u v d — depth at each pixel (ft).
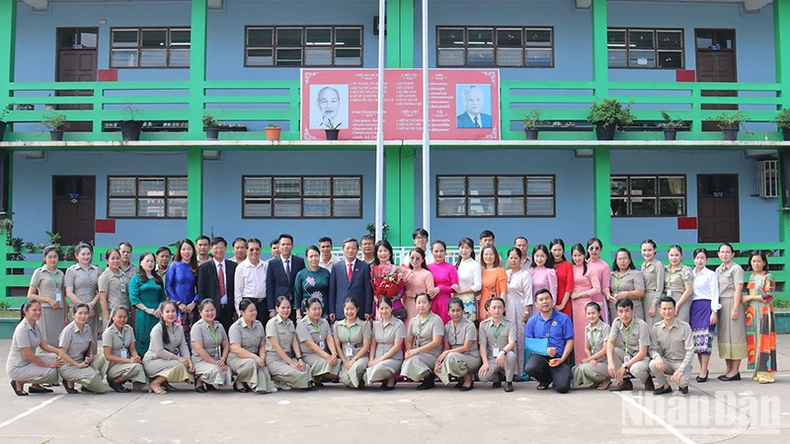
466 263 27.78
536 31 45.83
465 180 45.37
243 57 45.47
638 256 45.91
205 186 44.98
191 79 40.73
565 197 45.57
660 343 25.14
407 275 26.45
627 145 40.83
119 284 27.96
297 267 27.89
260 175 45.03
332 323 26.84
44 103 40.55
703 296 27.17
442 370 25.32
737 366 27.30
